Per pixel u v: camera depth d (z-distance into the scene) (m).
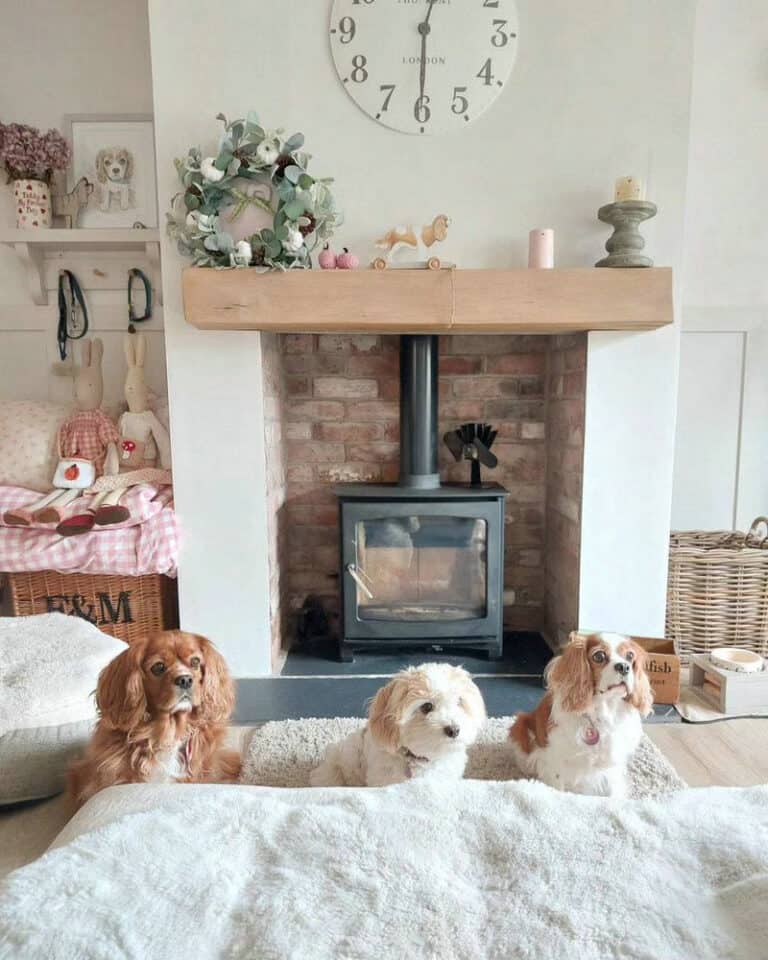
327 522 2.67
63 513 2.11
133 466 2.34
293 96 2.01
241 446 2.15
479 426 2.46
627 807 0.77
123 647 1.69
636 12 1.97
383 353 2.58
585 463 2.14
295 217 1.92
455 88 2.01
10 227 2.59
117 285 2.63
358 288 1.93
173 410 2.13
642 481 2.15
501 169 2.05
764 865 0.66
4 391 2.67
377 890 0.65
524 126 2.03
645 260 1.94
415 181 2.05
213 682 1.41
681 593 2.26
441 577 2.34
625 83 2.01
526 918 0.62
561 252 2.08
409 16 1.97
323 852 0.70
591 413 2.12
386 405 2.60
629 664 1.40
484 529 2.25
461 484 2.46
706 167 2.55
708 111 2.52
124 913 0.61
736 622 2.26
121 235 2.43
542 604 2.70
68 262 2.61
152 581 2.29
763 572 2.22
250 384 2.12
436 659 2.36
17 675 1.50
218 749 1.52
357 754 1.52
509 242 2.07
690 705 1.98
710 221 2.58
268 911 0.62
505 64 2.00
